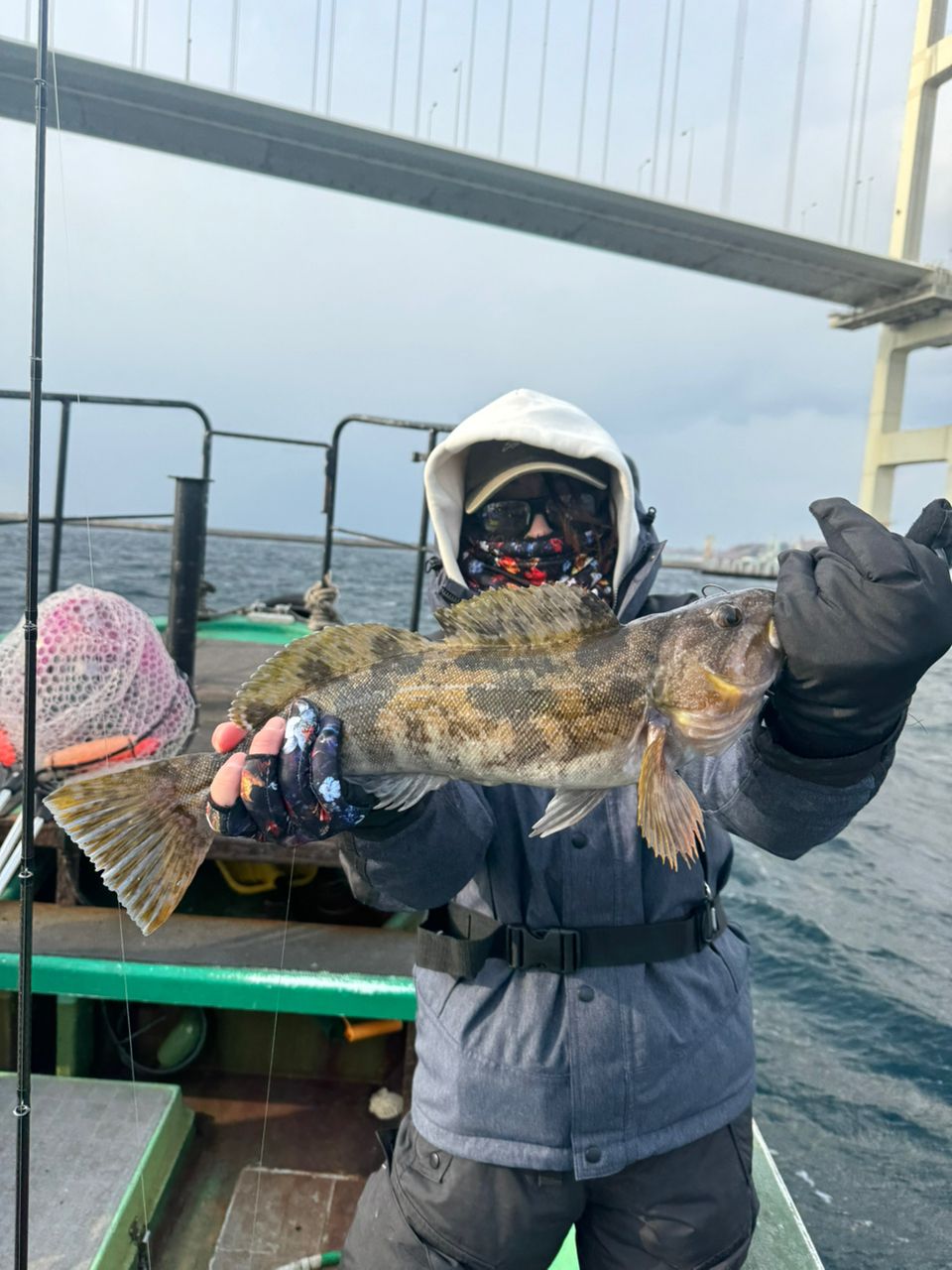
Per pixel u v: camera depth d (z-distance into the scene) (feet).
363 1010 9.35
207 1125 9.95
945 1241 13.05
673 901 6.31
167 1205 8.80
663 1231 5.89
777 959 21.42
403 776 6.26
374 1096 10.49
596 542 7.77
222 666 21.74
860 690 5.13
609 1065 5.81
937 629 4.99
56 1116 8.78
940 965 21.21
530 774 6.18
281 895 11.93
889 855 28.07
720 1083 6.15
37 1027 10.32
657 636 6.29
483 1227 5.82
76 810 6.07
